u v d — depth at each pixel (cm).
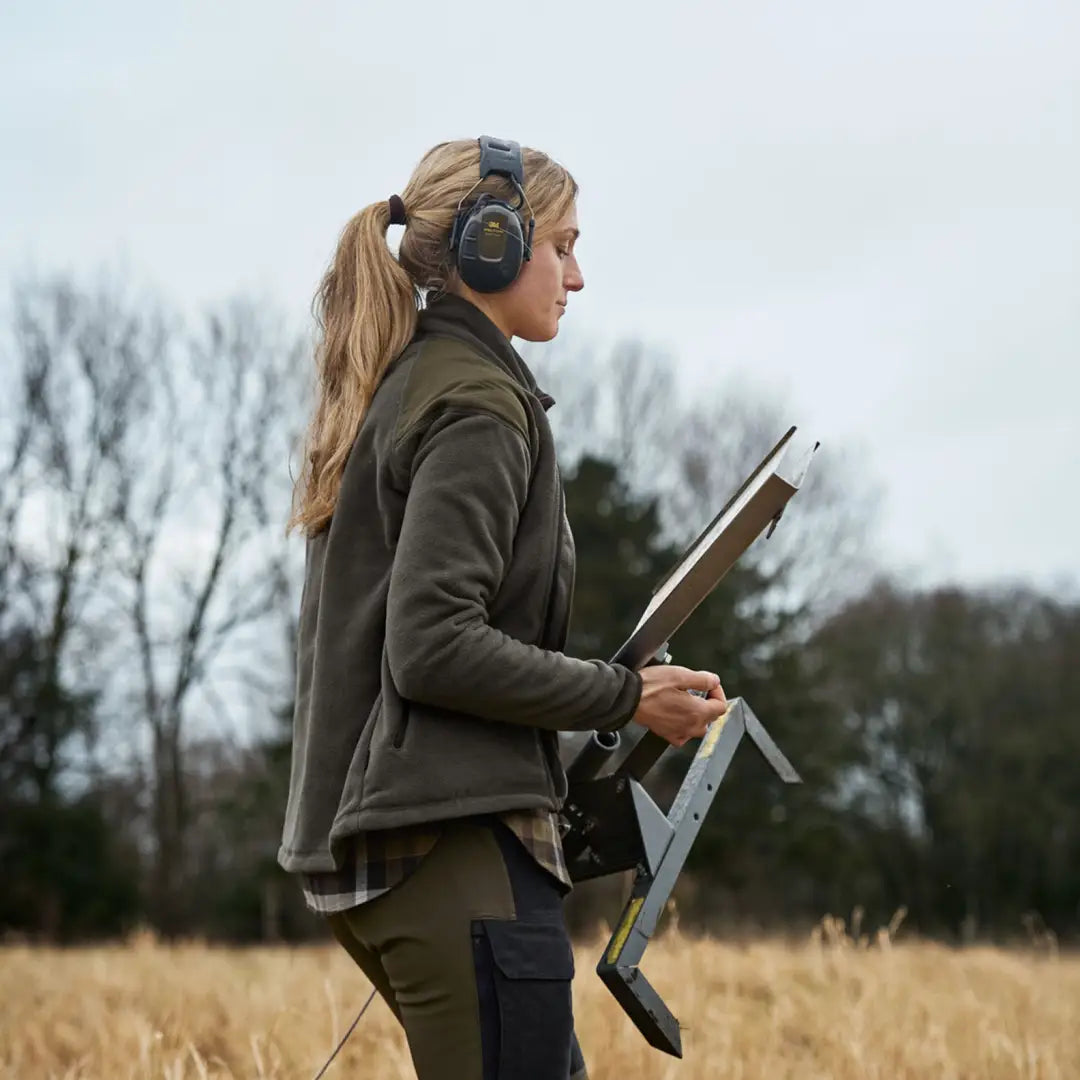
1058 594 3853
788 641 3141
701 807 205
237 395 3003
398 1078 339
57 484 2895
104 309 2989
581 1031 380
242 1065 360
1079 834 3522
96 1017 423
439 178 211
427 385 188
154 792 2906
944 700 3622
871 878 3275
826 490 3403
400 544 179
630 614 2986
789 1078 370
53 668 2830
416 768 178
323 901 187
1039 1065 365
